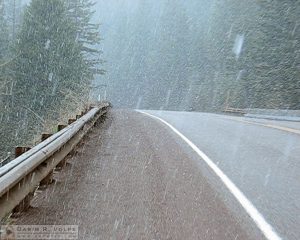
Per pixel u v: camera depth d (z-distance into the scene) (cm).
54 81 2989
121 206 581
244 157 987
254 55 4191
